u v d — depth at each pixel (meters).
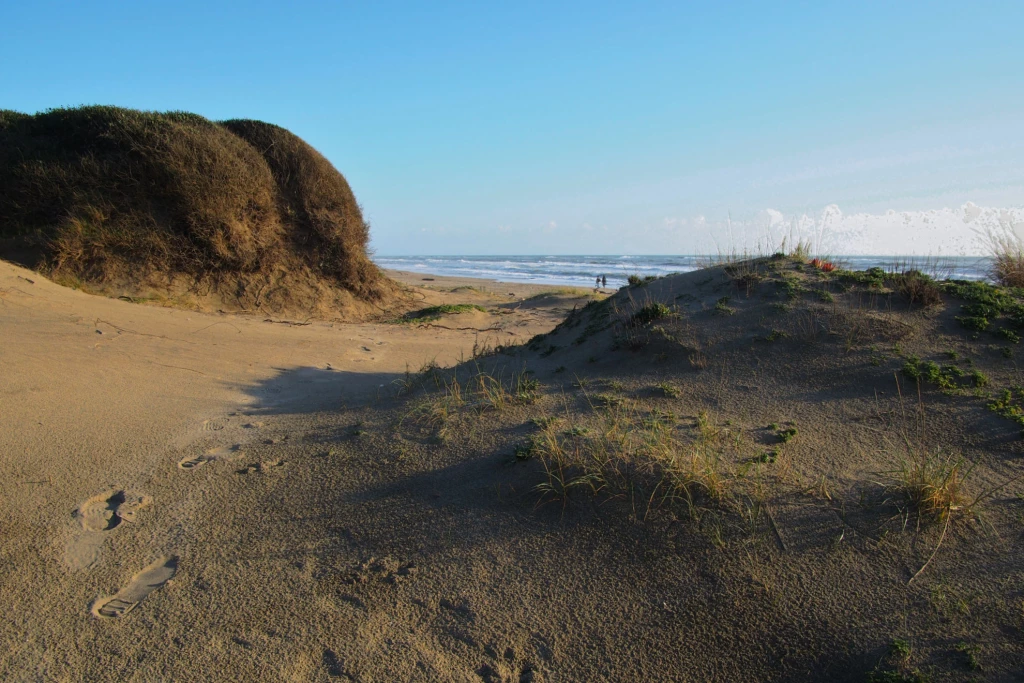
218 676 2.49
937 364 4.50
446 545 3.17
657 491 3.31
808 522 3.08
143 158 13.04
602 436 3.88
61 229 11.93
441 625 2.73
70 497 3.71
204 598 2.91
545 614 2.76
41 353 6.22
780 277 5.98
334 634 2.69
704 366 4.97
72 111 13.95
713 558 2.93
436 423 4.50
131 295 12.09
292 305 13.89
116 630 2.72
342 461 4.09
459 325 13.53
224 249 13.51
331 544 3.25
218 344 8.01
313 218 15.17
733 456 3.63
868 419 4.03
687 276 6.81
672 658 2.54
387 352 9.28
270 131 15.60
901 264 6.27
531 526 3.23
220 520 3.50
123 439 4.57
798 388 4.51
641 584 2.86
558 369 5.55
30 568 3.09
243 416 5.30
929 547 2.92
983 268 6.30
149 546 3.28
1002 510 3.12
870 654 2.47
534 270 50.19
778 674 2.45
